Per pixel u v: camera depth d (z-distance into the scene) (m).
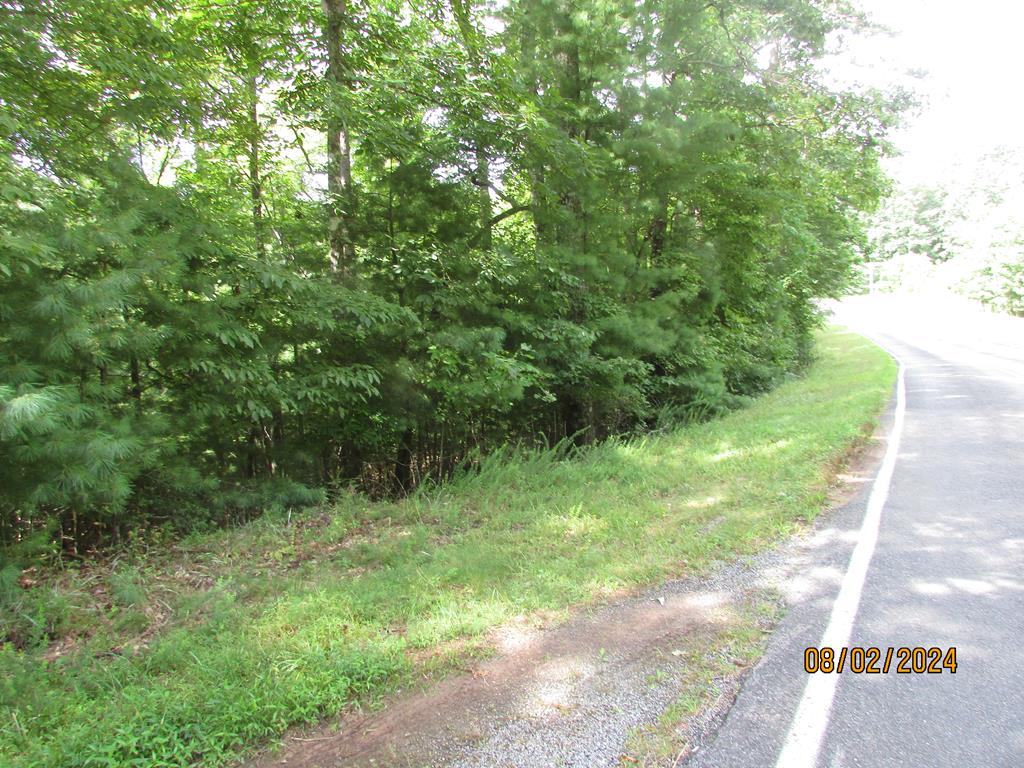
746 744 2.73
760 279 17.20
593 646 3.61
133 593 4.44
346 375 7.41
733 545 5.07
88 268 5.20
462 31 8.92
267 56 8.46
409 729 2.94
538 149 9.23
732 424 11.34
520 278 9.70
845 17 14.16
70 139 5.77
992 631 3.62
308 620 4.02
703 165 11.51
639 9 11.02
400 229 9.12
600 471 8.00
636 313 11.74
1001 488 6.55
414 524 6.36
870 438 9.48
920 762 2.59
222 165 9.20
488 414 10.48
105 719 3.00
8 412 3.59
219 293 6.39
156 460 5.63
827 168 15.54
